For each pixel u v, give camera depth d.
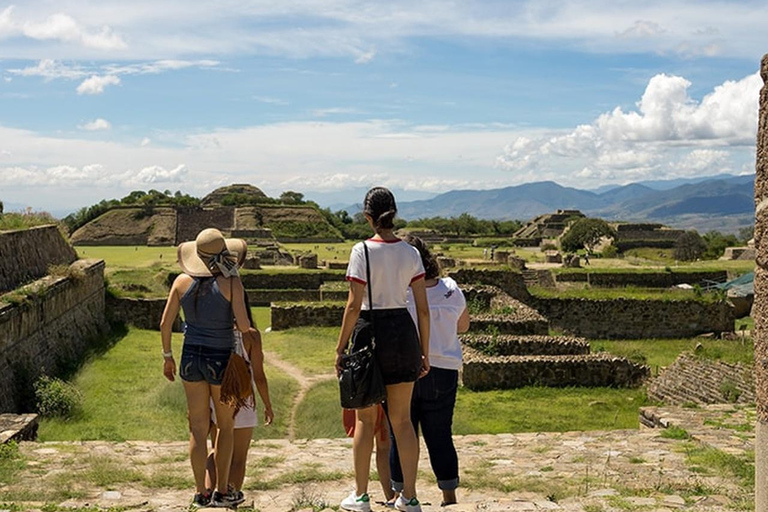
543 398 18.28
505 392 18.83
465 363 19.33
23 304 17.88
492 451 9.71
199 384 6.08
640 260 70.81
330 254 76.00
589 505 6.01
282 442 10.48
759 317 3.63
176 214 113.69
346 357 5.39
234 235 98.81
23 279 21.64
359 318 5.51
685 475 7.73
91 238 104.94
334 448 10.02
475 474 8.22
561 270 53.53
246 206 118.50
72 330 23.50
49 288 20.59
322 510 5.74
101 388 18.17
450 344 6.38
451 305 6.43
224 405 6.12
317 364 23.02
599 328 34.75
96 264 28.45
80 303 25.23
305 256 56.78
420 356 5.56
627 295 35.28
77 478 7.98
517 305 29.67
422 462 9.27
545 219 124.75
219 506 6.07
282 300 46.41
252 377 6.30
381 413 6.22
